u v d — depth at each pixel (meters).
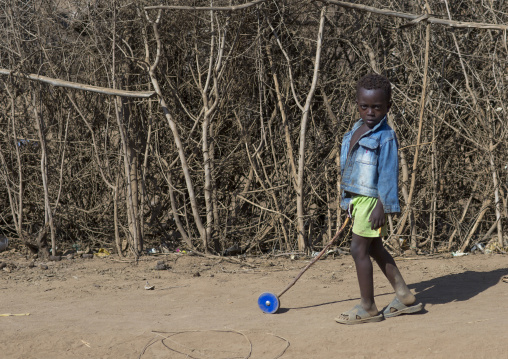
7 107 8.92
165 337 5.03
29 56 8.21
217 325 5.35
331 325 5.28
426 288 6.70
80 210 9.23
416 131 8.88
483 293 6.36
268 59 9.12
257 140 9.28
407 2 9.09
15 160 9.05
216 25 8.58
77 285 7.04
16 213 8.70
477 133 8.82
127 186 8.58
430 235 9.00
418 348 4.63
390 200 5.18
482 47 8.86
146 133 9.16
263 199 9.29
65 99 8.91
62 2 8.60
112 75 8.23
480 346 4.59
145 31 8.48
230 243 9.30
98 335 5.09
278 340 4.89
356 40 9.05
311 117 9.16
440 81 9.00
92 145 9.10
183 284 7.10
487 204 8.84
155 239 9.44
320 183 9.05
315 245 9.18
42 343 4.97
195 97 9.27
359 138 5.34
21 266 8.01
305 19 9.10
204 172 8.91
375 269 7.67
